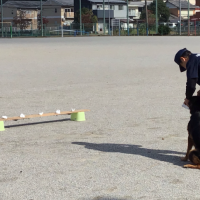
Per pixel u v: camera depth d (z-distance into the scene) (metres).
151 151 5.64
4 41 46.12
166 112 8.33
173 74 14.91
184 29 68.38
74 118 7.86
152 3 99.44
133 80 13.41
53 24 98.75
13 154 5.58
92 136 6.56
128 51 26.50
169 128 6.97
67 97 10.33
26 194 4.14
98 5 95.69
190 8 111.81
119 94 10.70
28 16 98.94
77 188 4.28
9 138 6.54
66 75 14.91
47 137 6.56
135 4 112.00
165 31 65.00
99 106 9.11
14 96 10.55
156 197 4.01
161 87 11.85
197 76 4.69
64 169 4.90
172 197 4.01
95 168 4.92
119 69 16.64
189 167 4.88
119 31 70.31
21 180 4.55
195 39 43.31
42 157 5.41
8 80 13.74
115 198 4.00
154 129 6.92
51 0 99.50
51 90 11.49
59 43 38.44
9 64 19.12
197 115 4.69
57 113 7.43
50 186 4.35
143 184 4.37
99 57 22.38
